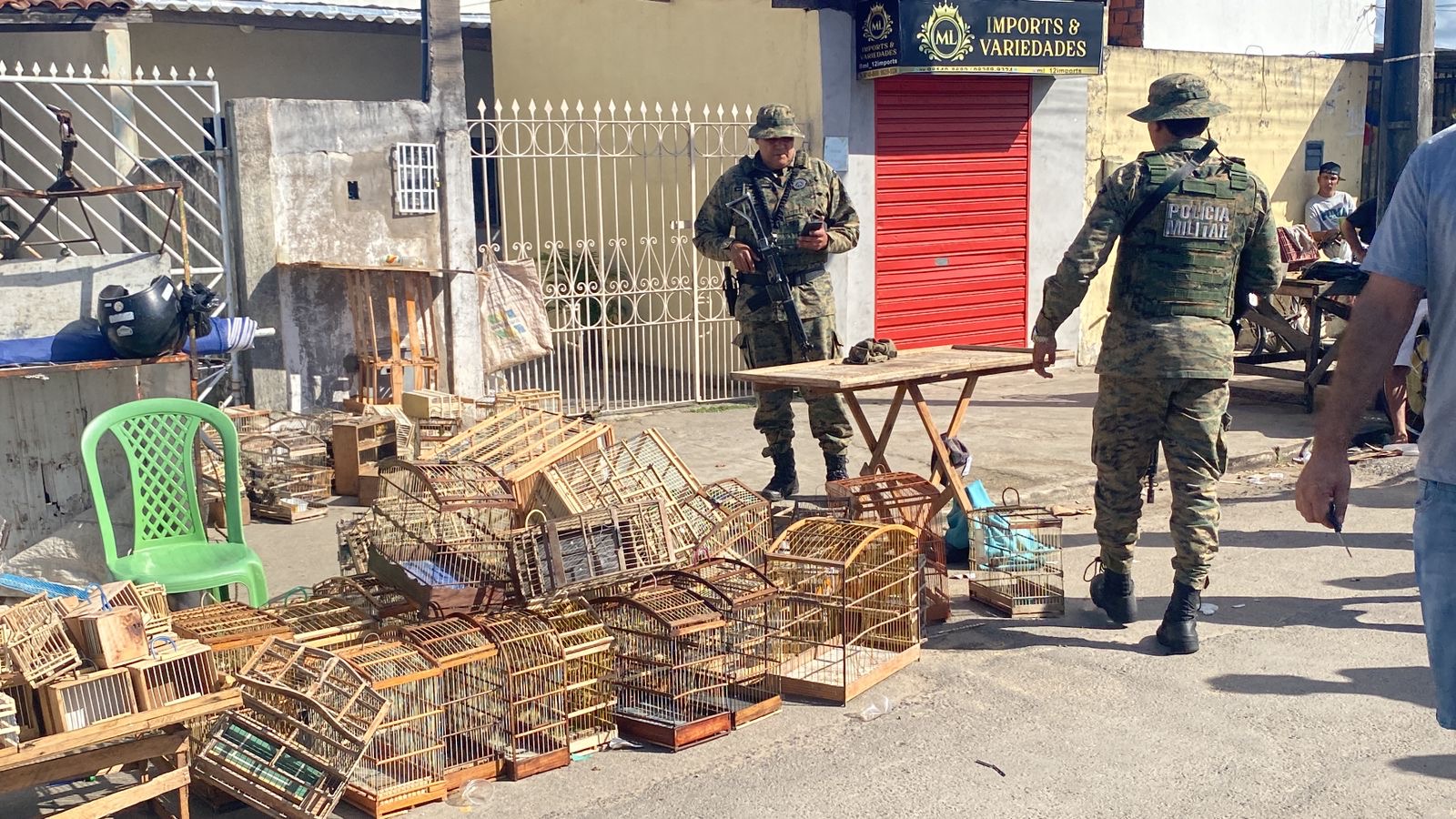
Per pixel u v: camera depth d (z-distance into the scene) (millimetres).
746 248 7094
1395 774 4234
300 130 8930
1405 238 2896
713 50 11844
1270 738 4504
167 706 3723
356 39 15219
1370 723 4617
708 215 7363
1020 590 5941
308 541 6926
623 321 12047
